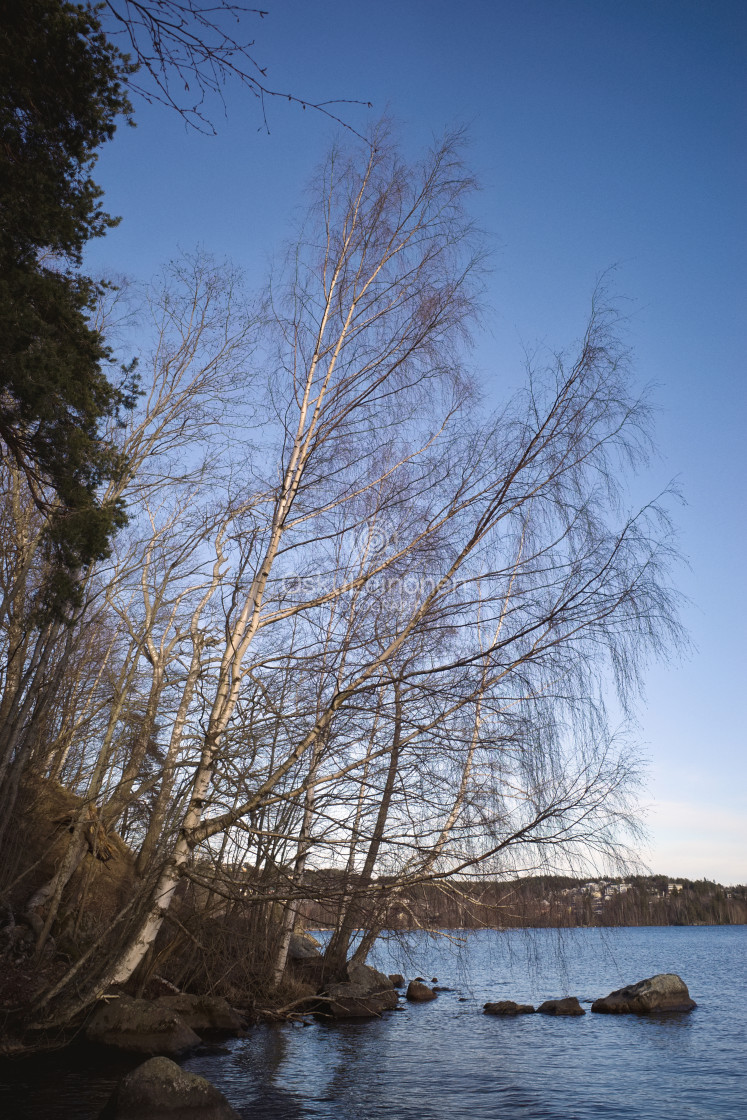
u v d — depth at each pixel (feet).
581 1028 55.47
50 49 27.40
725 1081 38.60
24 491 46.98
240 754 34.76
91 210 31.63
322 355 37.86
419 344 36.47
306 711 34.53
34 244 29.89
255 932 49.98
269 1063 40.09
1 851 52.19
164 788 44.62
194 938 37.68
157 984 47.91
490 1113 31.63
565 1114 31.78
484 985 91.45
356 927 35.42
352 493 36.09
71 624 32.37
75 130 29.91
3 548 45.42
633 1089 36.70
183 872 33.94
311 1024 53.78
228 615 36.04
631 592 29.35
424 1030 53.42
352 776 32.96
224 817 33.32
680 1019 60.95
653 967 123.24
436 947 34.24
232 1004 50.85
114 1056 37.09
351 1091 34.81
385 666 34.14
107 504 34.01
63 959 47.78
